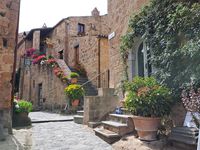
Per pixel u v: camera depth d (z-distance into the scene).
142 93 4.52
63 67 14.09
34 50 18.50
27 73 18.41
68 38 16.67
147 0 6.94
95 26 16.20
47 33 19.89
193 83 4.48
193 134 3.84
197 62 4.56
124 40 7.28
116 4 8.95
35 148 4.53
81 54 14.66
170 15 5.31
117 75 8.44
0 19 5.81
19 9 6.38
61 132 6.27
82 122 7.81
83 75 13.92
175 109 5.03
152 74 5.72
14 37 6.10
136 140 4.66
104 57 13.00
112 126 5.49
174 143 4.29
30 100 17.33
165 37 5.49
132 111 4.75
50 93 14.35
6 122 5.77
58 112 12.30
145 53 6.94
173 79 5.09
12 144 4.72
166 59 5.31
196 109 3.78
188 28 4.86
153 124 4.50
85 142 5.08
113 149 4.52
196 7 4.74
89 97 7.21
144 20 6.38
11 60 5.97
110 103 7.48
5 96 5.81
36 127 7.16
